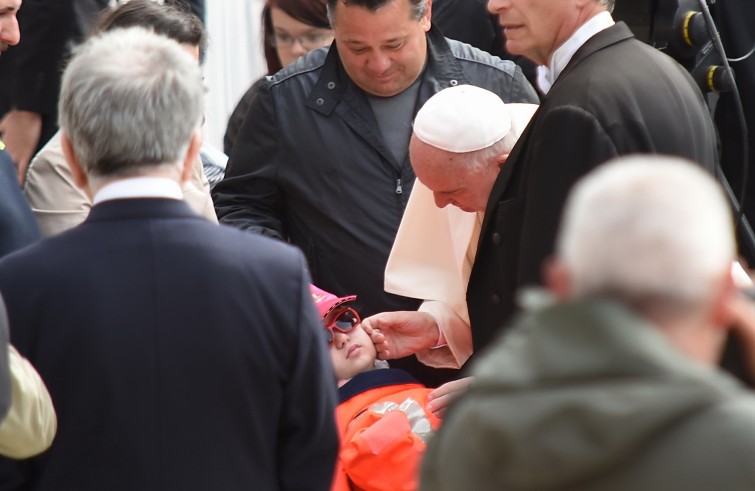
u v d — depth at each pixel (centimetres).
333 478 864
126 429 789
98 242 800
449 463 582
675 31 1305
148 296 792
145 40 823
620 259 549
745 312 603
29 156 1602
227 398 801
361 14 1238
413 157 1079
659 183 560
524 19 996
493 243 1030
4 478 806
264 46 1566
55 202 1162
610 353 536
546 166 944
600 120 927
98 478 793
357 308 1304
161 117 798
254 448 817
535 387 545
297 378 823
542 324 555
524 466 539
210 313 796
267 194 1332
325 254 1310
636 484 531
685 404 524
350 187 1300
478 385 574
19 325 789
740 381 742
